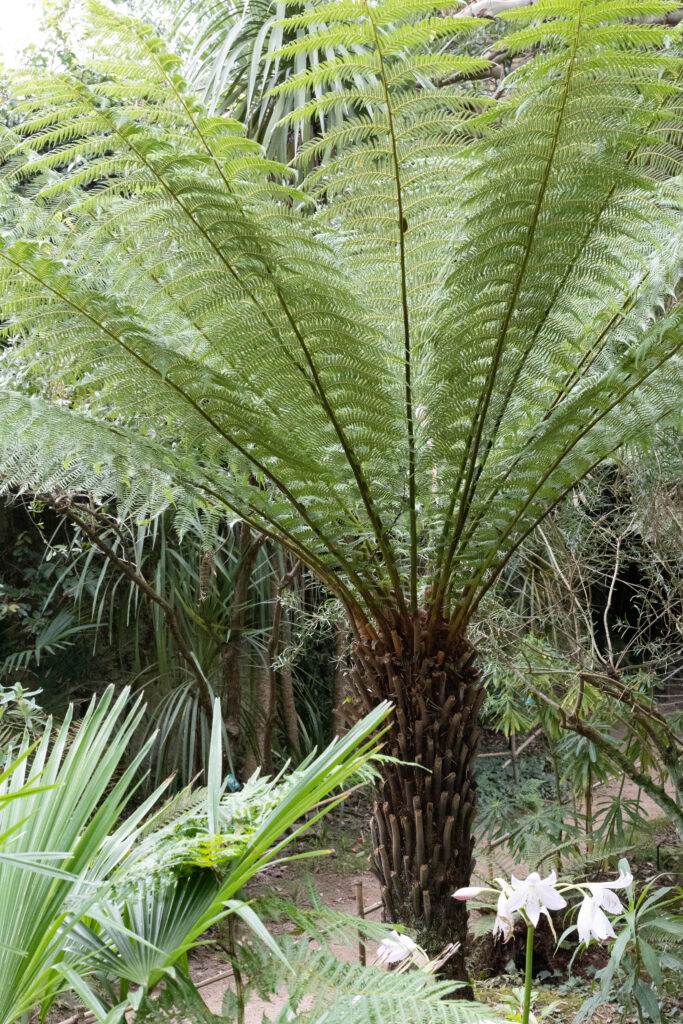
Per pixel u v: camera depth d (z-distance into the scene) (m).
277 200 1.98
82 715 4.88
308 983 1.12
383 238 1.97
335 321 1.88
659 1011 2.44
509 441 2.29
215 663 4.90
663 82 1.66
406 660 2.18
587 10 1.50
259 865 1.14
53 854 1.03
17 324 2.00
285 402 2.11
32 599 5.03
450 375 2.02
